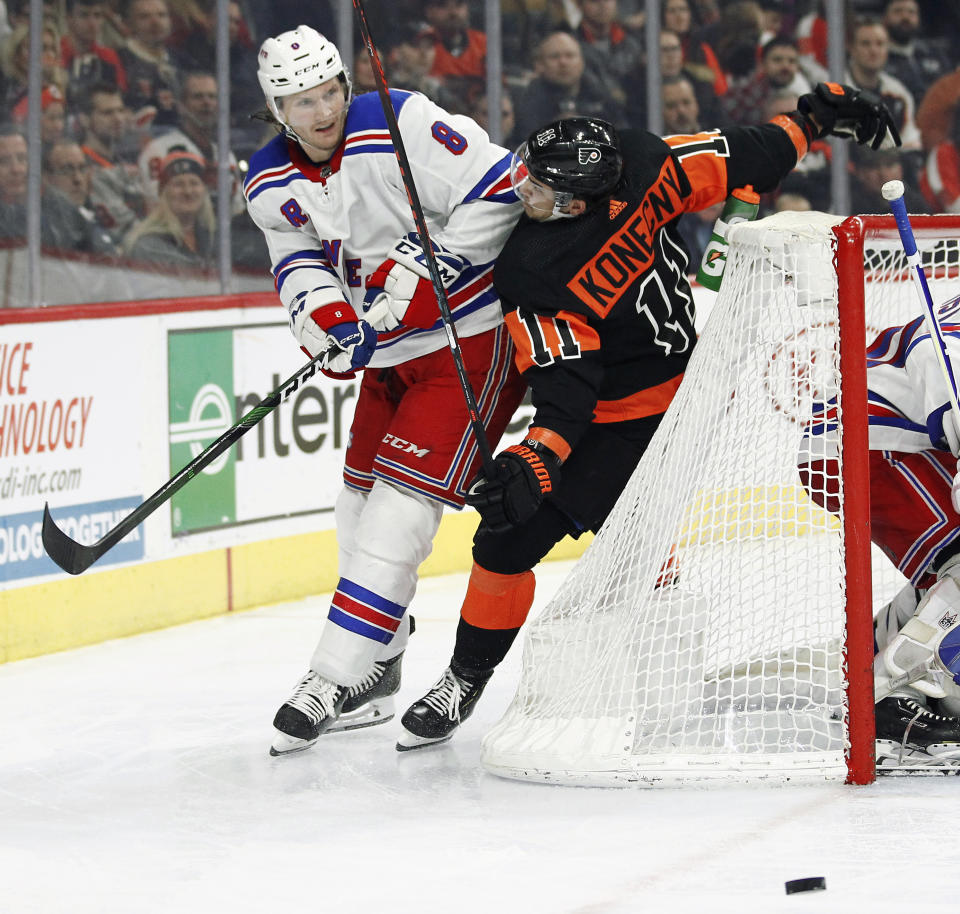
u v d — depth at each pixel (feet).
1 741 30.78
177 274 46.93
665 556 26.30
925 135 60.39
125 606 41.98
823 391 25.12
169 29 45.91
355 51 51.08
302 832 23.77
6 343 38.47
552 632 27.09
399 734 30.27
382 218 27.99
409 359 28.53
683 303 27.30
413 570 28.14
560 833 23.12
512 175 26.03
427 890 20.68
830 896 19.77
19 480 38.91
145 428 42.47
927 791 24.57
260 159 28.14
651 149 26.84
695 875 20.84
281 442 46.65
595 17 54.29
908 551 26.84
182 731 31.22
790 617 26.55
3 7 42.45
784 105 58.29
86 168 44.78
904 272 33.60
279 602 46.85
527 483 25.05
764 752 25.50
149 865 22.39
